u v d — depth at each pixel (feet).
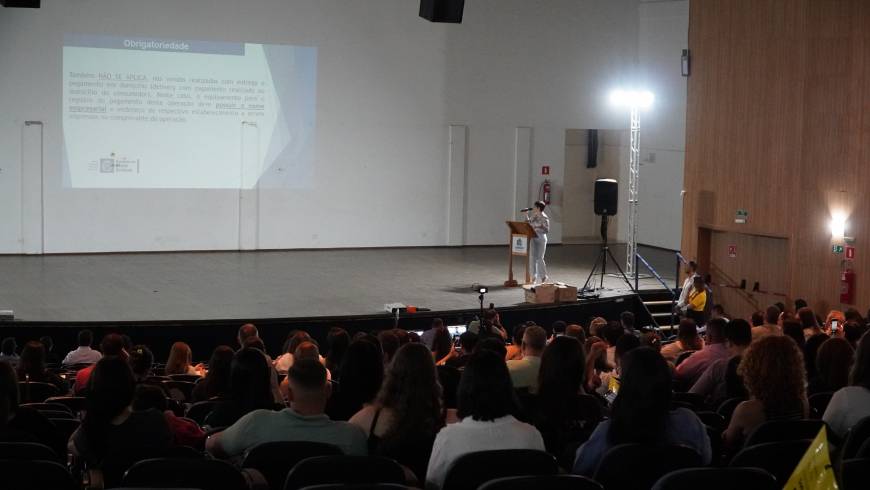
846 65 50.90
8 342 32.76
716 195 58.29
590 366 26.32
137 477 12.61
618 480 13.37
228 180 69.46
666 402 13.65
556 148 77.61
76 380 26.55
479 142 75.72
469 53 74.59
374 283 58.75
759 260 56.85
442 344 31.42
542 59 76.33
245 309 49.90
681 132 74.64
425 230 75.20
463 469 12.92
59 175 65.67
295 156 70.95
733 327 24.34
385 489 11.09
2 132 64.39
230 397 18.51
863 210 50.42
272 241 71.10
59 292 53.11
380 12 71.92
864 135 50.26
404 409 14.97
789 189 54.03
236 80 68.80
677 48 74.64
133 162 67.10
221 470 12.73
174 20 66.85
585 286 57.11
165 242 68.44
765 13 54.75
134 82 66.49
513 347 30.04
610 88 78.18
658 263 70.08
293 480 12.67
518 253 58.54
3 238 65.05
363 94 72.23
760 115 55.36
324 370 15.01
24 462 12.32
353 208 73.00
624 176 81.05
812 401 20.21
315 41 70.49
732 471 12.00
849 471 12.31
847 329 27.27
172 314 48.11
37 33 64.34
